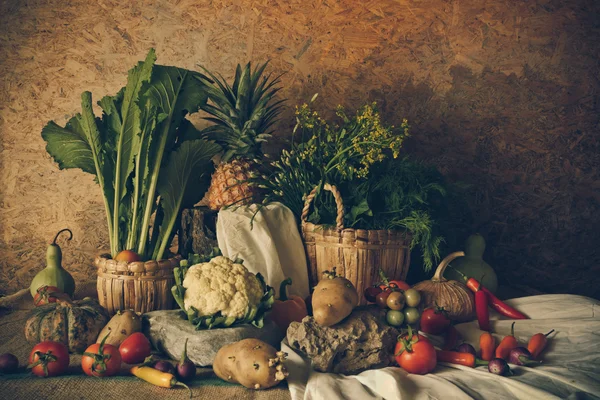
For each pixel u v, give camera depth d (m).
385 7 1.58
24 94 1.57
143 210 1.38
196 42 1.58
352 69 1.59
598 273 1.59
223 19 1.58
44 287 1.29
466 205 1.59
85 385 1.00
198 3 1.58
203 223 1.38
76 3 1.57
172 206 1.39
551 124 1.58
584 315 1.25
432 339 1.17
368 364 1.08
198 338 1.09
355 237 1.27
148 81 1.32
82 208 1.60
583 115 1.57
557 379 1.01
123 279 1.29
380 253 1.29
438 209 1.42
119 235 1.38
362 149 1.32
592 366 1.08
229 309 1.14
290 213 1.34
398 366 1.09
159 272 1.30
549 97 1.57
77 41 1.57
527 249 1.60
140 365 1.04
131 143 1.35
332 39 1.58
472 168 1.59
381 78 1.59
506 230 1.60
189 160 1.39
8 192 1.58
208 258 1.24
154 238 1.41
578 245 1.59
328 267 1.31
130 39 1.58
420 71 1.59
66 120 1.58
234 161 1.40
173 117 1.38
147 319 1.18
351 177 1.30
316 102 1.59
